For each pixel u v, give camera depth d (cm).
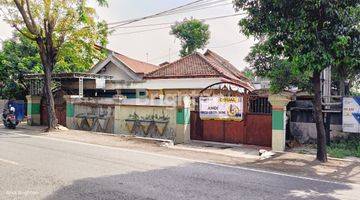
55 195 604
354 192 700
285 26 933
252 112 1405
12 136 1473
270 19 959
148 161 962
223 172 849
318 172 905
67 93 2202
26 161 894
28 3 1594
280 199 625
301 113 1397
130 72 2536
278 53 1011
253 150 1292
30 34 1748
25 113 2433
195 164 945
